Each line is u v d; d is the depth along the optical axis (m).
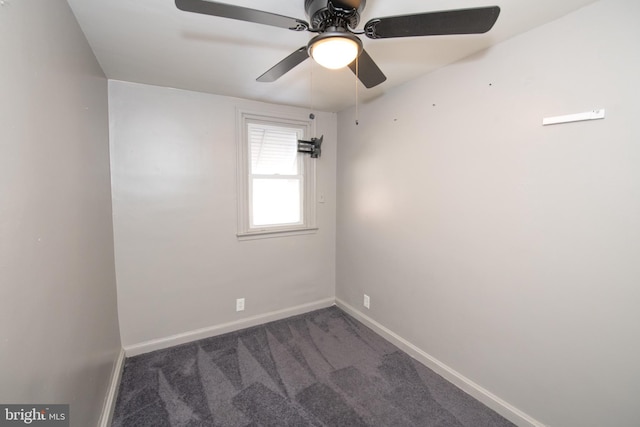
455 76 1.78
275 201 2.88
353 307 2.88
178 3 0.90
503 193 1.56
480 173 1.67
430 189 1.99
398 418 1.60
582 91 1.24
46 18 0.98
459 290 1.82
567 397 1.35
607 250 1.20
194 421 1.58
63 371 1.02
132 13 1.28
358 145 2.70
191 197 2.35
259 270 2.71
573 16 1.26
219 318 2.54
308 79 2.06
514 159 1.50
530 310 1.47
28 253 0.80
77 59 1.31
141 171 2.15
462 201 1.78
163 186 2.24
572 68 1.27
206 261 2.45
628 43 1.12
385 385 1.87
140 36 1.48
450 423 1.57
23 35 0.81
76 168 1.25
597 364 1.25
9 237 0.71
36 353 0.83
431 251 2.01
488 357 1.67
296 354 2.22
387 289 2.43
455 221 1.83
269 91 2.32
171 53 1.66
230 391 1.81
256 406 1.69
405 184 2.20
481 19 0.97
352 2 0.99
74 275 1.18
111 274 1.94
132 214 2.14
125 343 2.17
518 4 1.21
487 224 1.64
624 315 1.16
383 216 2.44
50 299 0.94
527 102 1.43
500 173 1.57
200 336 2.45
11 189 0.72
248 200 2.63
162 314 2.30
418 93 2.04
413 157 2.12
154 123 2.17
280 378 1.93
